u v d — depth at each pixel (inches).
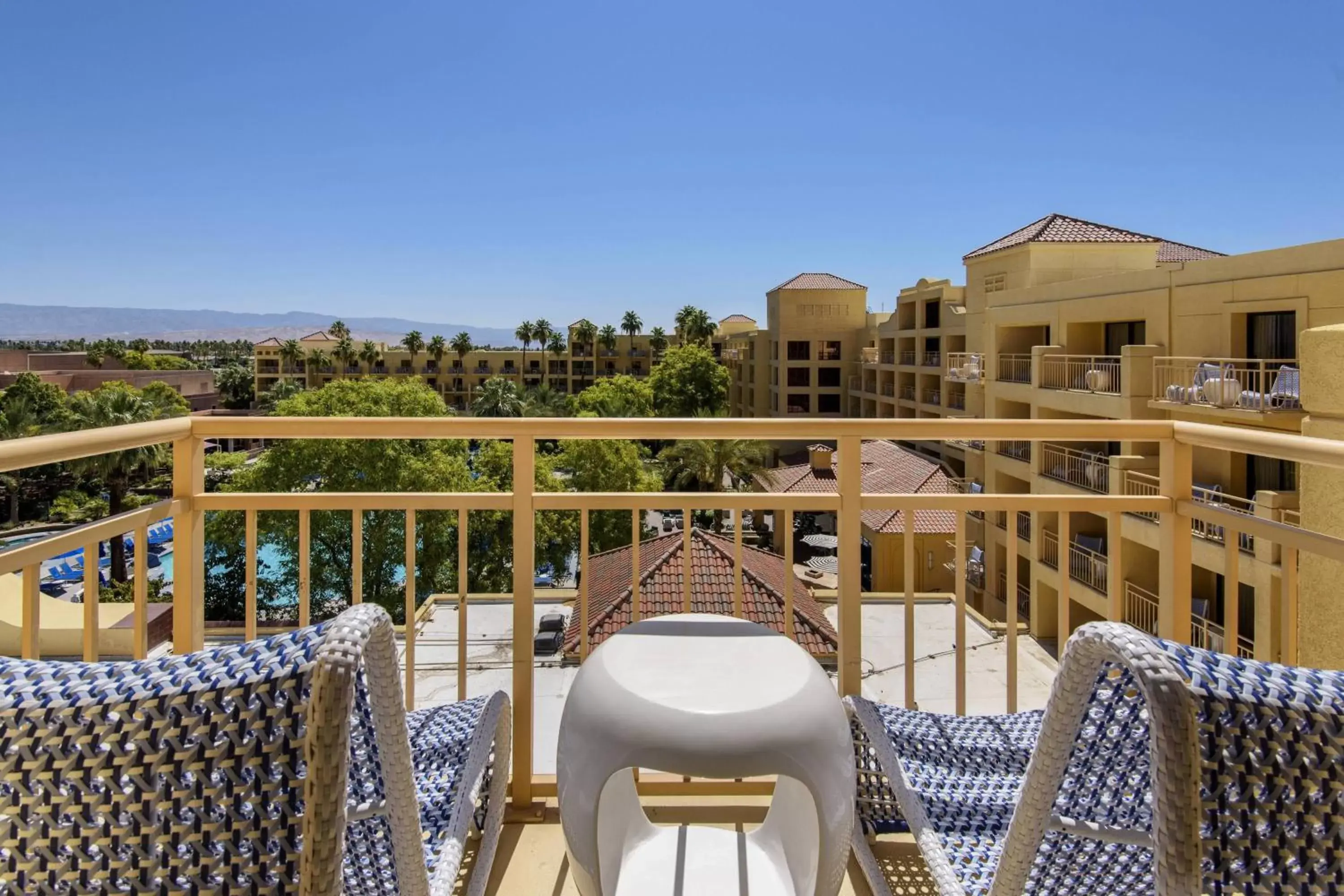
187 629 76.7
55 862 29.6
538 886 67.4
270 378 2500.0
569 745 50.9
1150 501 80.4
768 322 1581.0
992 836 56.6
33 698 29.8
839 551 79.0
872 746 66.9
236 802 29.8
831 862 47.9
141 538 70.6
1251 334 434.3
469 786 58.0
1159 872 29.9
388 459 647.1
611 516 842.2
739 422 76.2
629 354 2501.2
